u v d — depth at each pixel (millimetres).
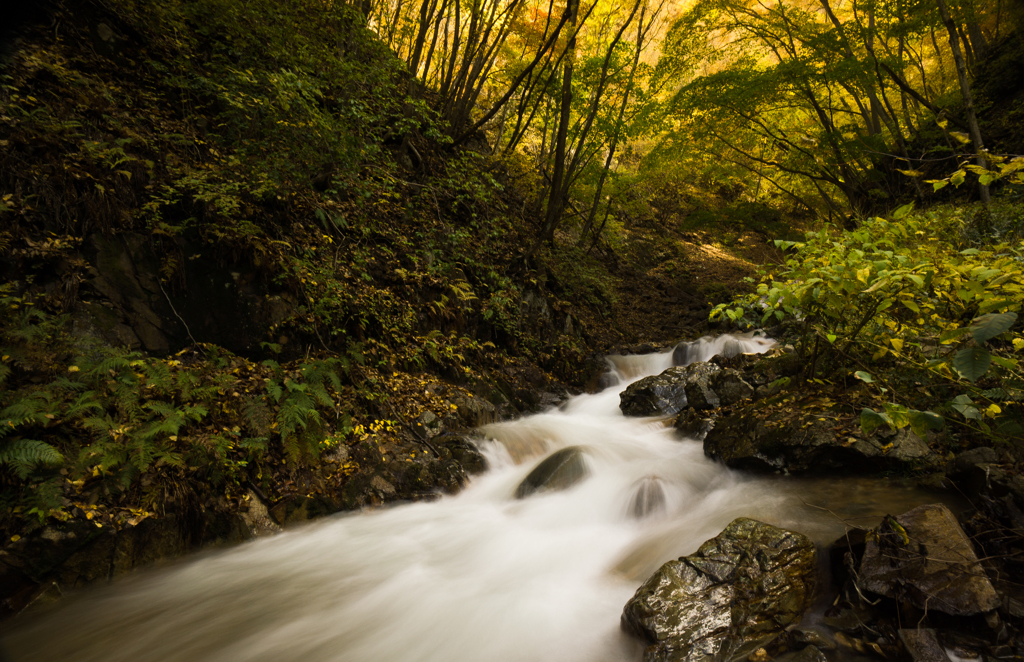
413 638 3371
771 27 13711
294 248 6875
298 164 7039
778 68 12438
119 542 3941
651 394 7895
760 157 16578
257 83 6672
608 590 3670
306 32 8539
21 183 5008
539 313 10969
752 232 23516
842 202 16297
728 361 7707
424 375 7480
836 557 3125
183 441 4613
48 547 3658
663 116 14250
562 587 3809
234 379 5270
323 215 7414
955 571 2633
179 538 4254
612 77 13703
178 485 4336
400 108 10406
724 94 13008
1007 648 2318
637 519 4730
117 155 5883
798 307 4625
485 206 11547
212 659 3230
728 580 2982
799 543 3117
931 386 4379
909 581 2670
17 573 3514
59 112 5848
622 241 19625
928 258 3395
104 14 7160
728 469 5023
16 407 3754
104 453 4031
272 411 5266
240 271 6168
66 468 3947
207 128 7398
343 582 4066
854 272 3475
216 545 4426
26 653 3256
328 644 3350
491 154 14922
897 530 2902
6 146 5062
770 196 17453
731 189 24422
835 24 12930
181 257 5711
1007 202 8117
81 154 5488
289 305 6418
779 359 6457
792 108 14328
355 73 8391
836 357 5395
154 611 3697
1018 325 4320
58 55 6375
